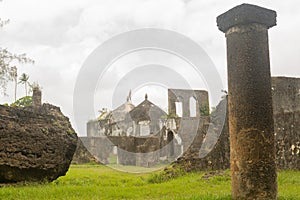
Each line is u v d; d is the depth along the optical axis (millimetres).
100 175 14734
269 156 6246
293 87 20359
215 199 6648
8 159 11102
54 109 14359
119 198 8625
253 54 6406
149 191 9688
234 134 6414
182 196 8055
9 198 8547
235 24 6496
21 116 11797
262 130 6262
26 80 38500
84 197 8547
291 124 14867
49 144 12023
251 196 6121
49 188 9898
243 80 6383
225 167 16047
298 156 14414
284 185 10016
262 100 6344
